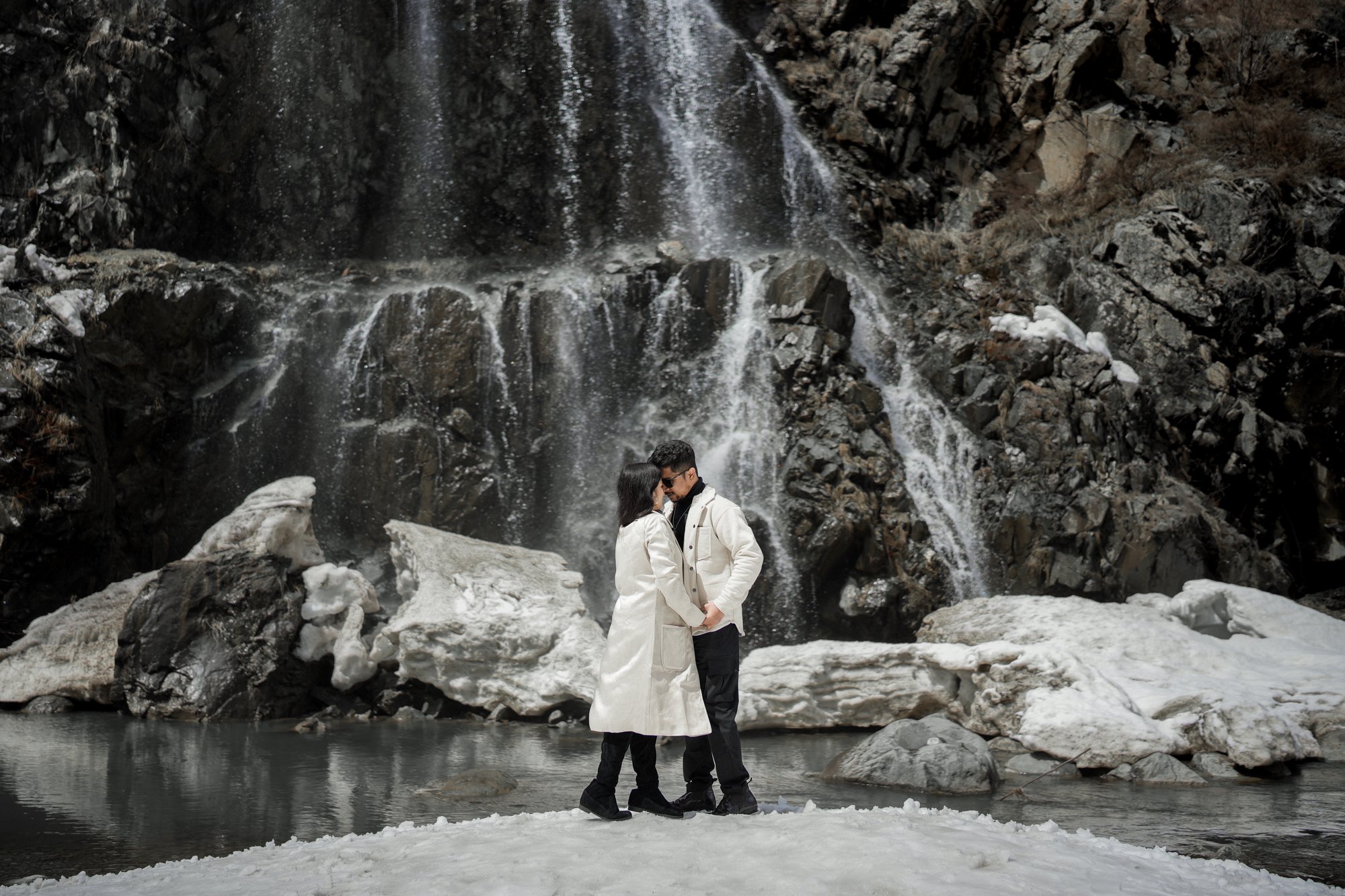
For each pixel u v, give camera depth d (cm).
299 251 1739
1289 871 474
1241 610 1073
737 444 1430
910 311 1655
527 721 1008
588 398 1488
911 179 1931
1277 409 1666
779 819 411
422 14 1834
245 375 1466
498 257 1817
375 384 1455
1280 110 1955
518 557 1146
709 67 1914
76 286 1358
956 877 325
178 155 1609
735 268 1540
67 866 471
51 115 1523
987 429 1509
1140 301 1661
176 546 1405
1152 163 1883
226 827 548
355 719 1022
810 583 1333
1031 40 2019
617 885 322
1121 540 1405
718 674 436
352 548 1417
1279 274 1708
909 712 945
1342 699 842
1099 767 754
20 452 1171
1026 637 965
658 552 425
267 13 1684
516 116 1875
